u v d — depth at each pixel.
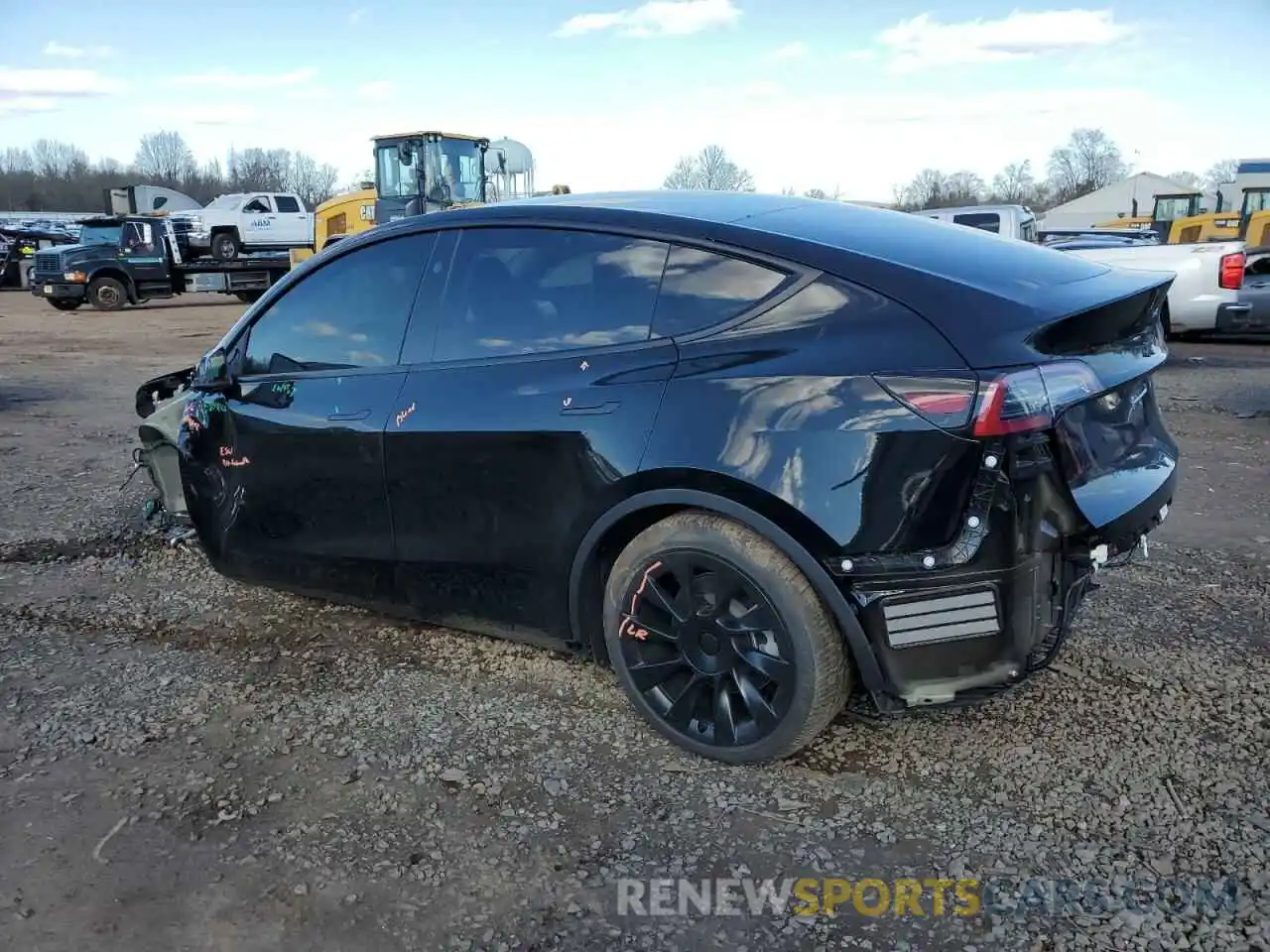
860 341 2.73
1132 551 3.28
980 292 2.73
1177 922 2.37
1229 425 7.82
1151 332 3.25
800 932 2.37
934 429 2.58
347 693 3.59
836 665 2.84
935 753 3.10
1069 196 95.56
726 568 2.90
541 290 3.34
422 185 18.62
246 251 27.59
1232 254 11.41
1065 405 2.64
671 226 3.15
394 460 3.57
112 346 16.06
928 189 85.94
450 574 3.56
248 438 4.05
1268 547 4.94
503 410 3.27
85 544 5.30
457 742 3.24
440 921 2.43
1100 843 2.66
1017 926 2.37
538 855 2.66
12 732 3.34
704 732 3.08
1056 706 3.36
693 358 2.96
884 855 2.64
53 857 2.68
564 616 3.35
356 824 2.81
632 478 2.99
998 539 2.61
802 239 2.98
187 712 3.47
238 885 2.57
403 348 3.63
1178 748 3.10
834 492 2.69
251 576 4.28
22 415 9.41
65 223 44.66
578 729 3.30
